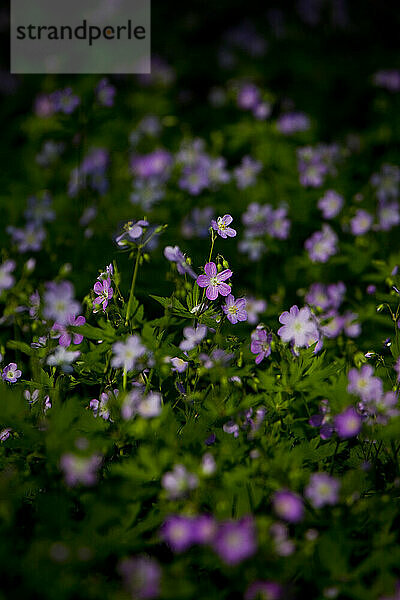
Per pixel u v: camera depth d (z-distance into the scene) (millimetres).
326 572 2588
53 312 3053
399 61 10391
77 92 5707
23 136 8312
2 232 6242
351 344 3820
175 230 6047
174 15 12039
